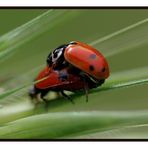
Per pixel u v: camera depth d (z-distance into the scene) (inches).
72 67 2.6
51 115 2.4
